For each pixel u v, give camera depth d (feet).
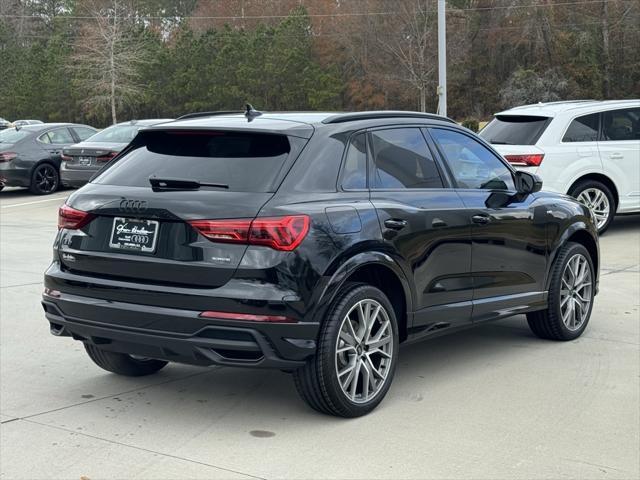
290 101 200.64
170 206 15.84
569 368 20.45
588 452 15.29
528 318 22.97
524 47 209.67
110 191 16.85
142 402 18.12
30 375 20.10
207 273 15.46
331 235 16.01
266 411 17.49
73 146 58.65
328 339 16.07
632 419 16.97
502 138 40.37
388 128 18.61
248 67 198.59
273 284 15.29
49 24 316.81
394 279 17.89
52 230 46.14
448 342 23.09
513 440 15.83
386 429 16.38
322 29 222.48
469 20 212.43
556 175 39.06
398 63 203.51
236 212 15.46
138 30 210.79
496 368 20.48
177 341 15.60
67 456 15.14
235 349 15.33
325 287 15.81
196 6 331.16
